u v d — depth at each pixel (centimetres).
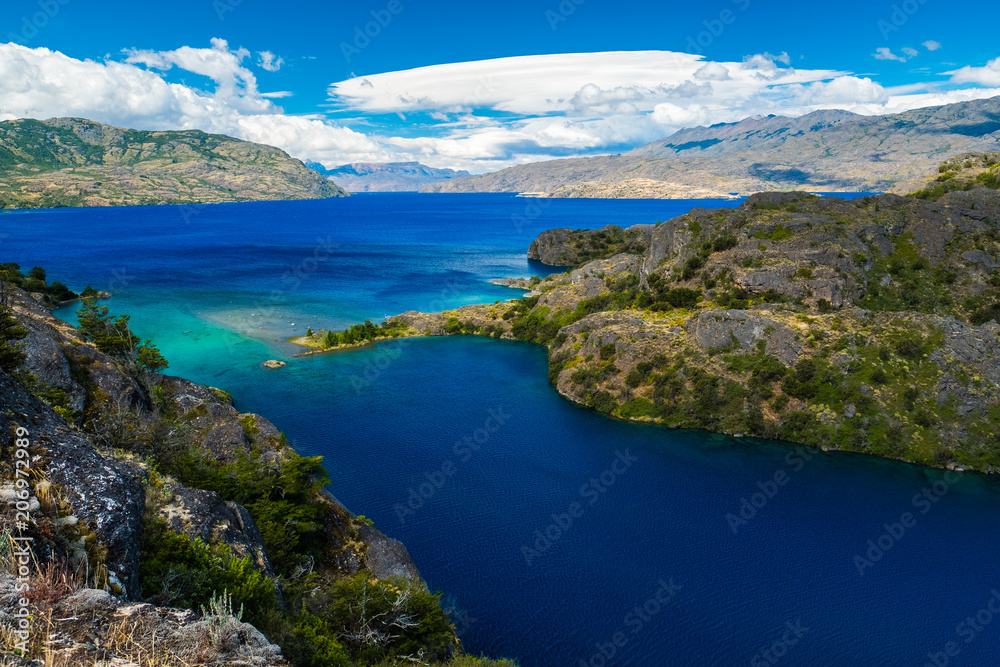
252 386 12269
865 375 10425
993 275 12488
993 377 10056
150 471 3516
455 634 5384
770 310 12456
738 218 15338
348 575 5128
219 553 3038
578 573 6562
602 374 12038
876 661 5434
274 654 1590
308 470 6047
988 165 18262
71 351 6206
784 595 6288
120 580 2131
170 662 1412
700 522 7656
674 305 14162
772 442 10119
